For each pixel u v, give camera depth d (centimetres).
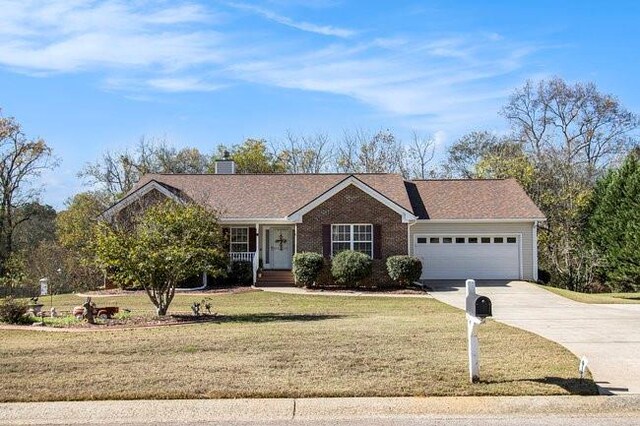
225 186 3488
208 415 785
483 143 5884
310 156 5956
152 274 1688
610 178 3444
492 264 3238
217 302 2381
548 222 3991
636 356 1127
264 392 849
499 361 1037
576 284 3459
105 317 1695
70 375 938
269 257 3322
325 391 852
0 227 4428
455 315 1803
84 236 3741
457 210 3269
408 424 747
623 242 3020
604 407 814
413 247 3256
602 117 5222
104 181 5138
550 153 4759
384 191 3334
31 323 1606
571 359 1060
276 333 1317
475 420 762
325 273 2967
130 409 798
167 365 998
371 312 1927
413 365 998
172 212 1762
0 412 793
